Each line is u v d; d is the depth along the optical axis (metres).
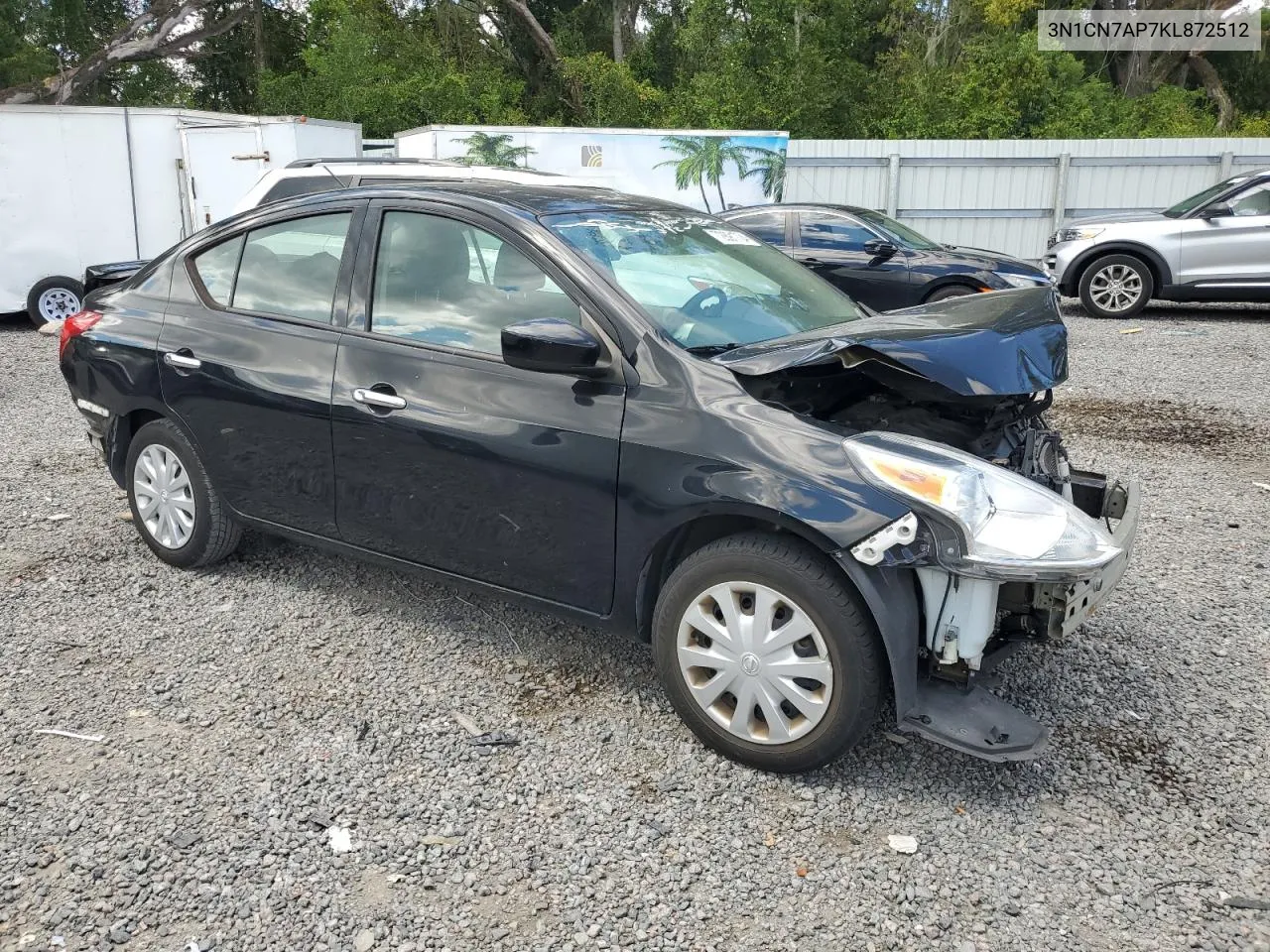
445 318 3.73
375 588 4.62
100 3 34.19
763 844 2.91
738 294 3.82
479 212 3.72
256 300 4.29
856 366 3.27
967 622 2.95
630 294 3.46
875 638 2.98
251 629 4.20
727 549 3.12
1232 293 12.56
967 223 18.22
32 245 12.27
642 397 3.26
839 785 3.18
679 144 15.91
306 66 36.41
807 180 18.17
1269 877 2.78
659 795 3.12
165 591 4.55
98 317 4.77
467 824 2.98
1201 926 2.60
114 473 4.90
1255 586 4.75
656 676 3.86
